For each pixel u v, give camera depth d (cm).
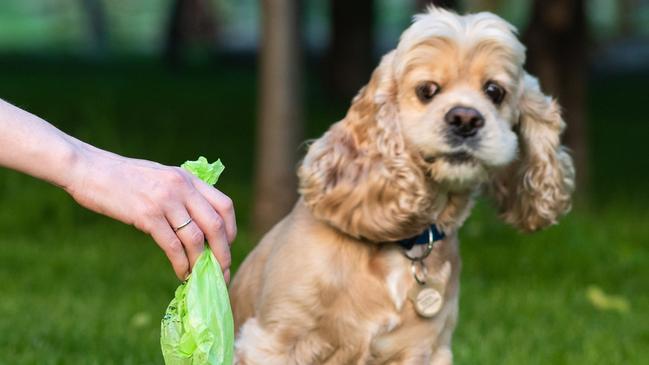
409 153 445
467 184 442
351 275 439
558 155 491
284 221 475
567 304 767
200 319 302
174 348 310
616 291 837
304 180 458
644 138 1917
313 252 441
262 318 446
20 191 1051
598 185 1355
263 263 467
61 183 286
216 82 2709
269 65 916
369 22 1933
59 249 915
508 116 461
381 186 442
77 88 2295
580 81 1120
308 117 1795
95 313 699
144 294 760
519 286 817
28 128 284
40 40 4788
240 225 1012
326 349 445
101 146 1200
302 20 928
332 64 1948
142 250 917
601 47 3228
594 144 1831
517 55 456
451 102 433
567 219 980
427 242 449
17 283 791
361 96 462
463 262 877
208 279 301
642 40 3806
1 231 991
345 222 444
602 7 4997
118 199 287
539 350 632
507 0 3522
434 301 445
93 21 4209
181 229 293
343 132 459
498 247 924
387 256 445
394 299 440
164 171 294
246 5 5278
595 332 684
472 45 442
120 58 3581
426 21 452
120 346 605
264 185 927
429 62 443
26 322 664
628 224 1044
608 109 2384
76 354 585
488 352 618
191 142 1523
